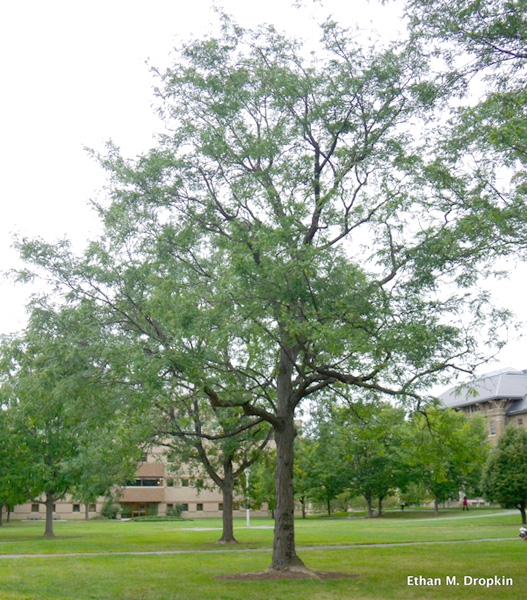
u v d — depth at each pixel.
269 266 15.32
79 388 16.75
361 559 23.61
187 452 34.31
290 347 17.30
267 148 18.55
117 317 18.48
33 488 41.09
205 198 19.56
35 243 17.88
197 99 19.28
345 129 18.88
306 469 68.81
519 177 14.58
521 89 14.53
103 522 76.69
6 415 37.69
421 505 91.81
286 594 15.26
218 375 19.70
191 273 18.72
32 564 22.58
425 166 16.34
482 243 15.33
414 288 17.25
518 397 83.81
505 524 50.06
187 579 18.12
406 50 17.78
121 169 19.12
